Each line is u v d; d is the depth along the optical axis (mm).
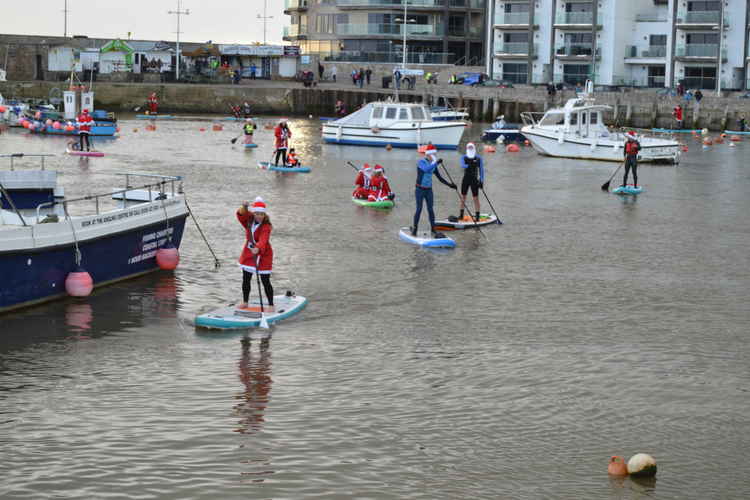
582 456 10273
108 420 10984
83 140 46312
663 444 10633
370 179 29344
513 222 26672
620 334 15055
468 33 112438
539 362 13492
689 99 80062
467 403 11773
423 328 15148
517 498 9234
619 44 92062
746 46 86250
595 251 22391
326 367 13055
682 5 88812
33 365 12906
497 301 17078
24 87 85688
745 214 29688
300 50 107000
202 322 14844
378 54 110250
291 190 32656
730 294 18047
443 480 9586
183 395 11844
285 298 16516
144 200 23297
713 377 12984
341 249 21594
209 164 41719
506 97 87000
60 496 9094
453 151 56438
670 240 24234
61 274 16422
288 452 10180
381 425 10992
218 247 21516
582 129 52469
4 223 17812
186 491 9234
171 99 88938
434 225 23031
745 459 10266
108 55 95188
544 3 95000
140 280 18078
